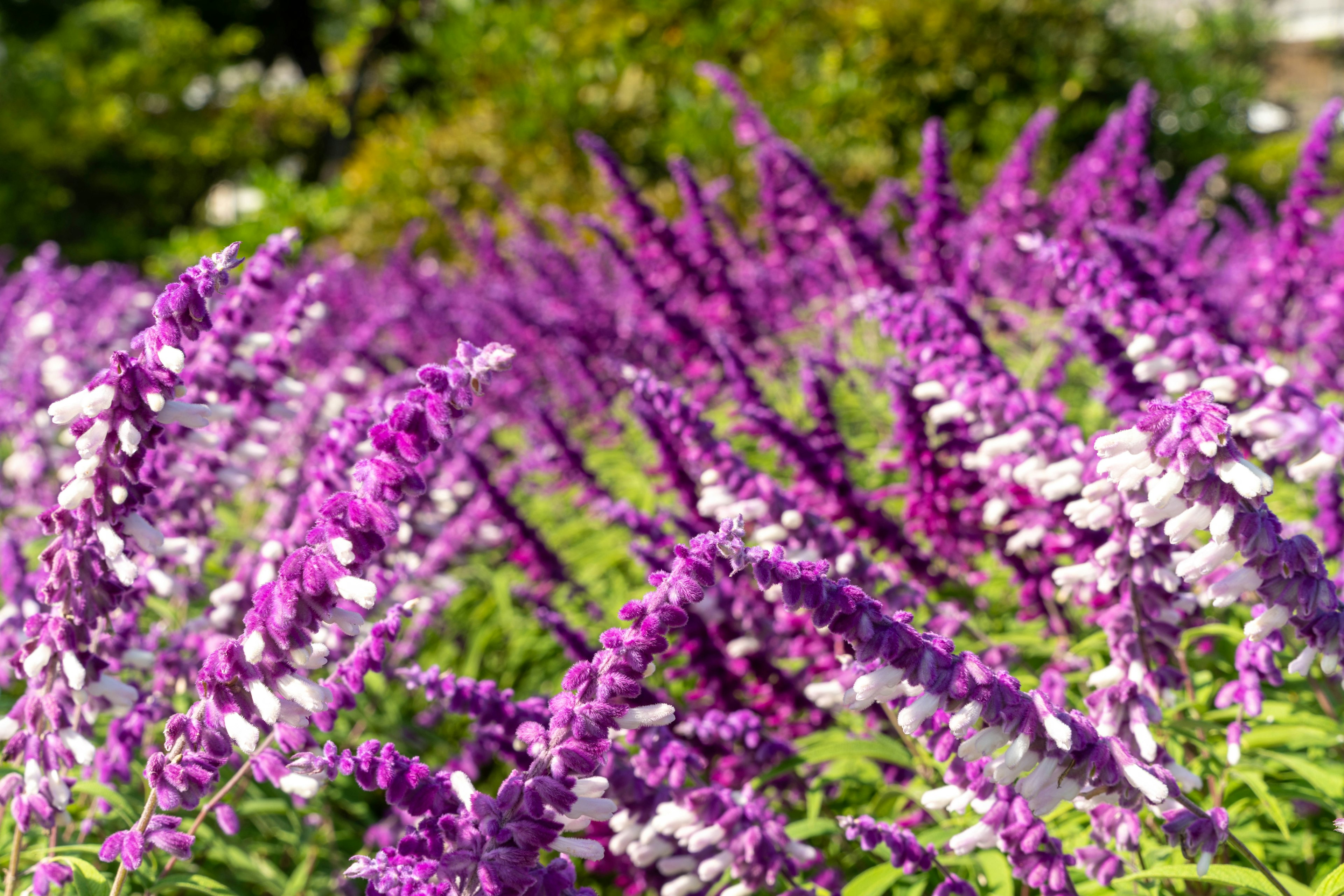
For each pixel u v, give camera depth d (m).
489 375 1.97
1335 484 3.62
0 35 36.59
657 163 15.37
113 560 2.29
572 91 15.79
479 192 15.41
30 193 26.80
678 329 5.23
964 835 2.29
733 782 3.24
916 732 2.33
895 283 5.44
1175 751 3.05
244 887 3.72
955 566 3.90
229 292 3.49
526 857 1.89
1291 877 3.04
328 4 40.00
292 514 4.11
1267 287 5.28
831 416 3.90
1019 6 17.81
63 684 2.44
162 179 29.09
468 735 4.64
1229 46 26.97
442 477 4.53
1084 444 3.08
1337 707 3.38
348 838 3.91
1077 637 3.67
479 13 17.80
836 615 2.00
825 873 2.77
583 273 8.12
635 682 1.95
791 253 6.43
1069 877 2.44
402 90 29.50
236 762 3.34
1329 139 5.10
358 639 2.80
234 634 3.28
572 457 5.01
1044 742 2.01
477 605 5.58
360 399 5.72
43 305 6.10
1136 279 3.90
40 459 5.20
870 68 17.44
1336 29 36.06
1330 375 5.12
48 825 2.53
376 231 15.66
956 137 17.33
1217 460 2.05
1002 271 6.50
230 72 40.06
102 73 29.39
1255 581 2.17
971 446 3.64
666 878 2.80
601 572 5.03
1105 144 6.09
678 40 16.83
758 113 6.33
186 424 2.16
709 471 3.16
